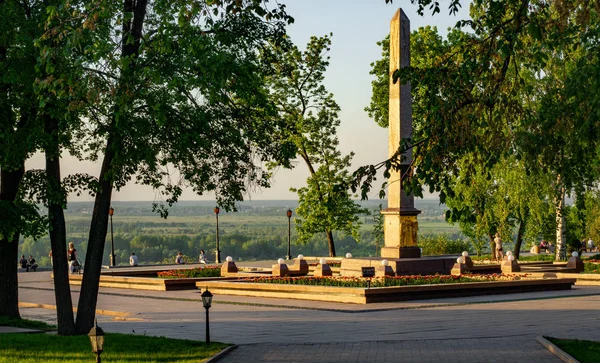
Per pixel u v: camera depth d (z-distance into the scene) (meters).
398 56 37.03
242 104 22.42
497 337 20.09
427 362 16.50
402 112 37.03
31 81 19.62
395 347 18.70
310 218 55.75
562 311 26.47
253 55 21.45
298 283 33.88
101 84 17.91
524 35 13.76
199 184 22.52
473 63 13.47
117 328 23.41
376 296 29.98
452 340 19.70
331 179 54.88
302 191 56.06
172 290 38.50
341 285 32.59
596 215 56.41
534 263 48.97
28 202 21.52
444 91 13.74
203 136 21.53
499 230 52.16
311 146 54.41
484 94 13.72
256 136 22.42
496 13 13.52
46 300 35.03
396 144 37.03
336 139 55.12
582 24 12.37
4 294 25.59
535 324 22.75
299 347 18.98
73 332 21.84
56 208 21.97
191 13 14.96
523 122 14.15
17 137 20.27
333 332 21.80
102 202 21.97
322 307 28.64
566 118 13.74
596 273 41.53
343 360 16.95
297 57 54.00
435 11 14.32
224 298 33.31
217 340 20.41
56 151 20.72
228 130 21.73
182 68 19.30
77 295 36.69
